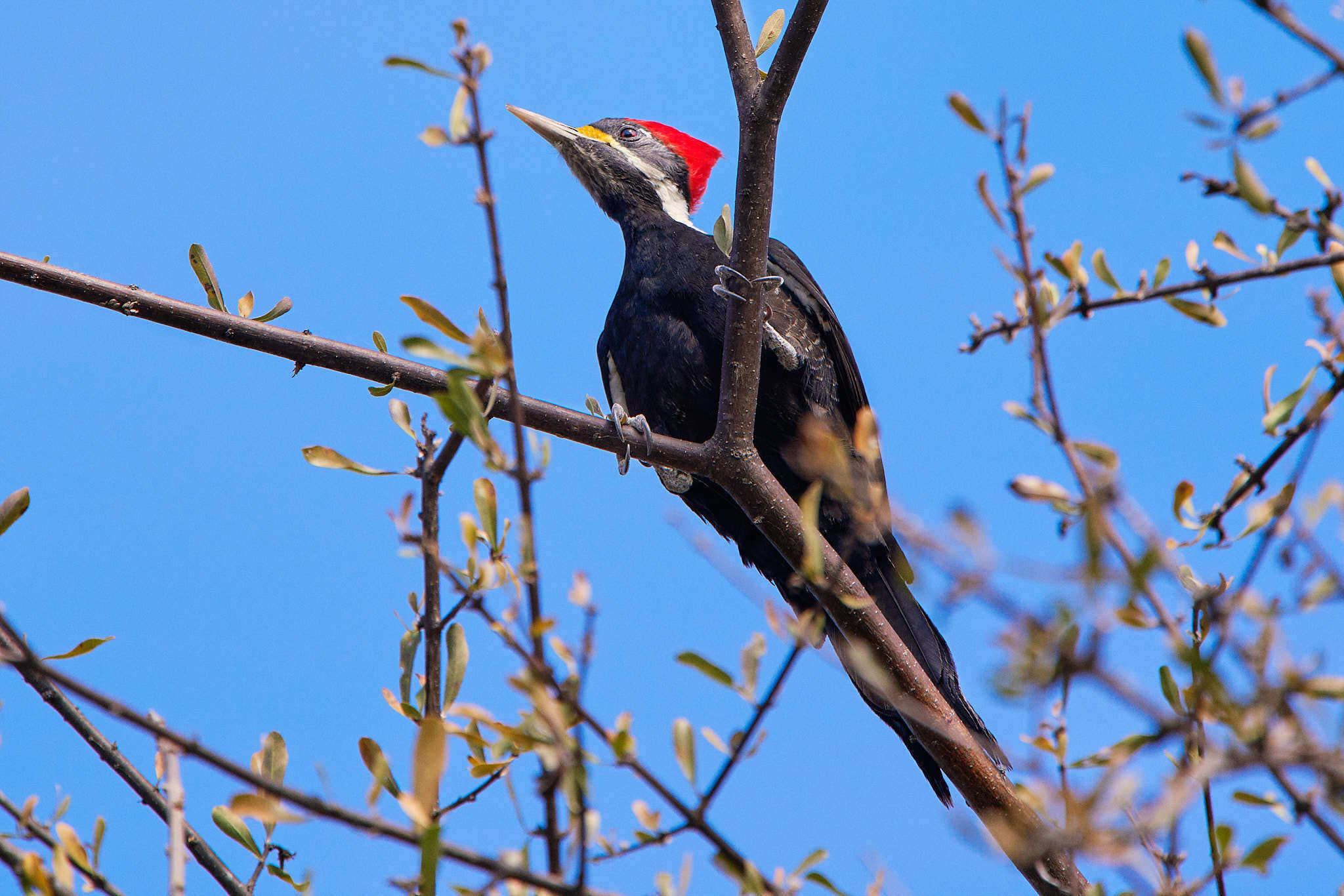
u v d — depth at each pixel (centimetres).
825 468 656
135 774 714
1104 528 486
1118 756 532
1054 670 463
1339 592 512
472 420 537
